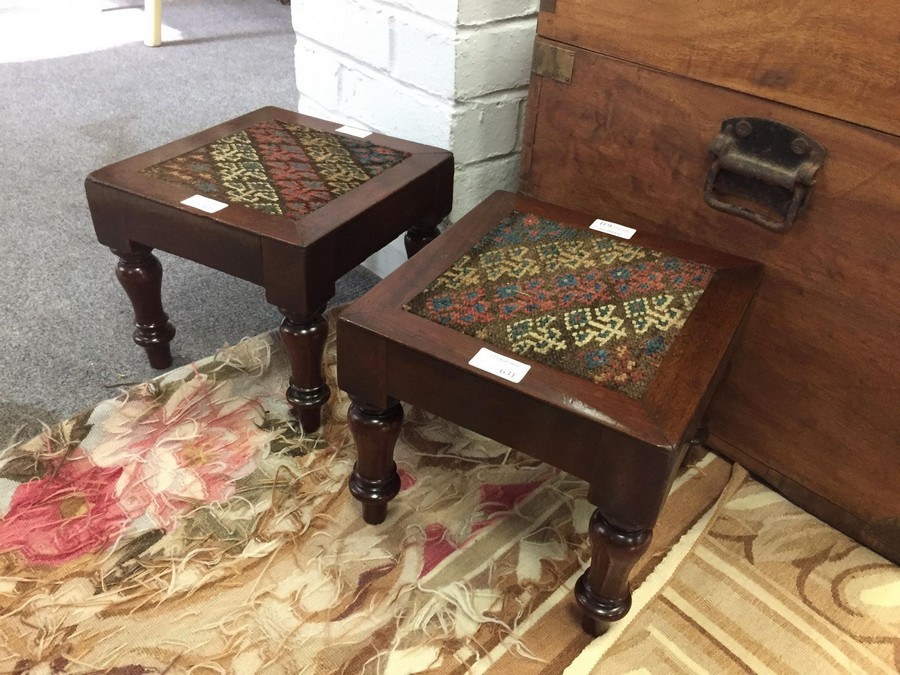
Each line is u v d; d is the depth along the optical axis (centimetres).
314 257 75
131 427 91
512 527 83
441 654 70
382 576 77
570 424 59
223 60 204
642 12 74
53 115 167
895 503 78
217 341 108
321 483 87
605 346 64
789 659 72
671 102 76
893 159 64
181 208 78
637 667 70
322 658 69
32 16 224
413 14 93
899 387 73
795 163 70
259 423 94
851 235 69
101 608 72
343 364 69
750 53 69
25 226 130
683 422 57
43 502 82
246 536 80
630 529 62
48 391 98
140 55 204
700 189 78
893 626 75
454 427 95
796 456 85
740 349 83
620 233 80
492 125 100
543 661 70
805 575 80
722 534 84
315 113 118
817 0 63
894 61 61
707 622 74
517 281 72
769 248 76
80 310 112
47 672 67
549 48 83
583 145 85
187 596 74
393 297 69
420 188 89
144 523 80
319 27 108
